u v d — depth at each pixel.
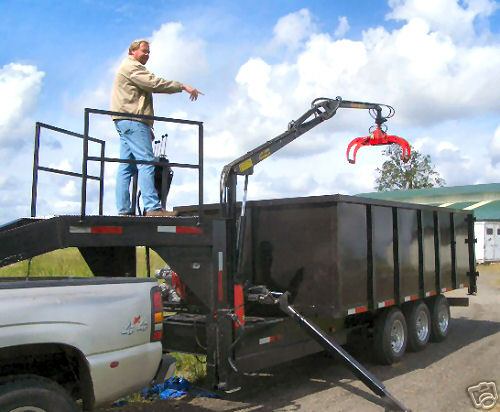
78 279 4.69
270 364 6.52
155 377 4.88
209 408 6.30
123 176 6.55
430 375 7.76
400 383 7.36
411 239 9.02
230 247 6.14
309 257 7.26
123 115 5.35
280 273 7.52
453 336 10.80
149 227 5.49
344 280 7.11
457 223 11.02
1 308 3.99
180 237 5.68
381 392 5.95
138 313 4.68
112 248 6.77
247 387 7.20
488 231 35.25
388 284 8.23
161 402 6.52
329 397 6.74
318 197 7.12
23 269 12.98
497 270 30.19
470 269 11.55
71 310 4.30
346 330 8.16
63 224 5.06
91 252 6.64
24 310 4.08
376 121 10.05
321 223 7.17
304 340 7.14
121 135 6.34
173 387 6.98
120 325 4.54
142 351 4.66
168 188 6.45
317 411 6.20
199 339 6.45
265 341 6.46
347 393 6.91
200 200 5.75
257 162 7.11
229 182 6.62
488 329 11.57
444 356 8.98
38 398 4.09
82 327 4.32
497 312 14.06
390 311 8.45
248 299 6.78
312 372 7.98
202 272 5.81
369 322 8.45
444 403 6.46
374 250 7.82
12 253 4.91
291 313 6.52
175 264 5.71
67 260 14.84
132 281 4.76
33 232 4.97
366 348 8.70
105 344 4.43
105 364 4.39
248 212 7.86
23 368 4.57
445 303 10.50
